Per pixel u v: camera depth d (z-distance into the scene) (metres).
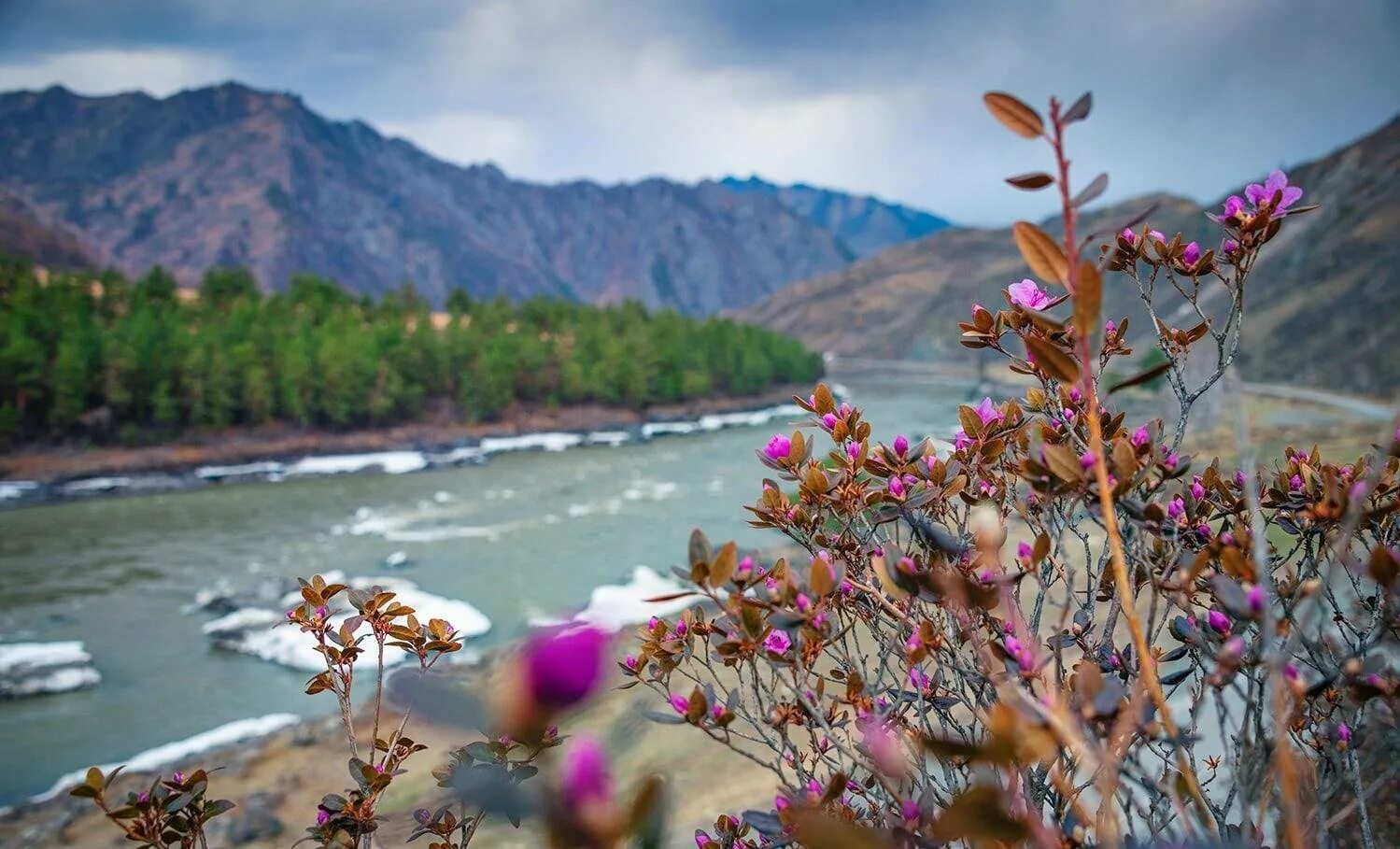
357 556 32.03
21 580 30.12
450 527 37.00
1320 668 1.37
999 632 1.43
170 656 22.17
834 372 152.00
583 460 59.69
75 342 61.47
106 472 54.72
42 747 16.80
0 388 58.09
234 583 28.94
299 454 62.62
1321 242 111.94
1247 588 1.07
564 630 0.56
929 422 63.25
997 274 194.50
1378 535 1.59
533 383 83.12
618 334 104.19
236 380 65.69
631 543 32.56
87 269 100.81
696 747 10.22
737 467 54.44
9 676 19.75
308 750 14.77
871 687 1.58
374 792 1.75
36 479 52.12
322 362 68.00
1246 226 1.46
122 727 17.78
